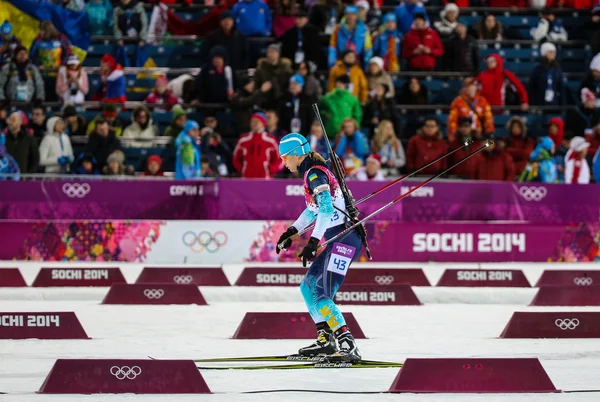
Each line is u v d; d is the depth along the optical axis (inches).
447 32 3344.0
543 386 999.0
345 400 933.2
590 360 1218.6
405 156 2942.9
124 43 3366.1
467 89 2947.8
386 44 3218.5
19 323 1414.9
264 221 2635.3
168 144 3021.7
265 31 3319.4
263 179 2642.7
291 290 2032.5
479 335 1466.5
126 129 3016.7
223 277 2204.7
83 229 2628.0
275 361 1192.2
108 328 1525.6
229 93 3095.5
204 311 1777.8
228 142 3056.1
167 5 3467.0
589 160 2965.1
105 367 993.5
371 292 1927.9
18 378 1066.7
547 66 3238.2
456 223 2687.0
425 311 1801.2
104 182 2637.8
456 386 992.9
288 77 2999.5
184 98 3161.9
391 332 1496.1
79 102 3127.5
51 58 3225.9
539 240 2721.5
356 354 1163.9
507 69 3425.2
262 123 2783.0
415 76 3267.7
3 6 3312.0
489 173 2854.3
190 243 2632.9
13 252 2623.0
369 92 3024.1
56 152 2807.6
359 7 3127.5
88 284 2188.7
